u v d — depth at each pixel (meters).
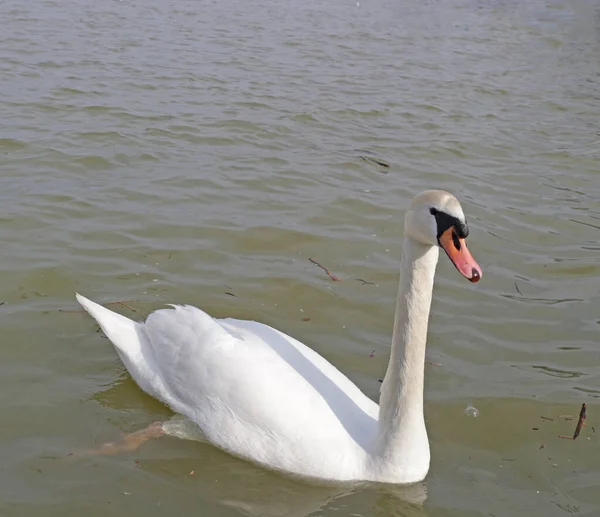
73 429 2.38
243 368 2.31
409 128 4.86
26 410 2.42
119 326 2.51
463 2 9.46
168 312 2.47
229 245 3.24
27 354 2.62
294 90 5.43
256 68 5.91
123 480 2.23
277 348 2.39
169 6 7.91
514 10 9.13
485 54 7.03
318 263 3.18
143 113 4.64
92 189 3.55
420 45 7.19
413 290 2.13
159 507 2.17
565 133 5.01
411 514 2.20
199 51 6.25
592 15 9.04
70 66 5.48
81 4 7.59
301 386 2.30
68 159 3.87
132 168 3.84
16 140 4.04
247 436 2.28
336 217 3.51
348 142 4.51
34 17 6.87
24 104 4.61
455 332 2.85
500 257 3.32
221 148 4.22
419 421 2.23
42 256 3.05
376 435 2.26
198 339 2.38
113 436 2.36
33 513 2.13
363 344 2.78
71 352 2.63
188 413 2.37
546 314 2.97
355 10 8.59
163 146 4.16
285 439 2.25
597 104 5.72
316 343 2.77
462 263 2.00
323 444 2.25
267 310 2.90
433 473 2.32
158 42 6.42
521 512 2.22
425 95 5.61
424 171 4.16
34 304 2.81
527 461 2.38
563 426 2.49
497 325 2.90
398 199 3.75
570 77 6.44
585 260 3.32
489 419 2.51
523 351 2.78
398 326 2.17
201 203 3.53
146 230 3.28
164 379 2.42
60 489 2.20
